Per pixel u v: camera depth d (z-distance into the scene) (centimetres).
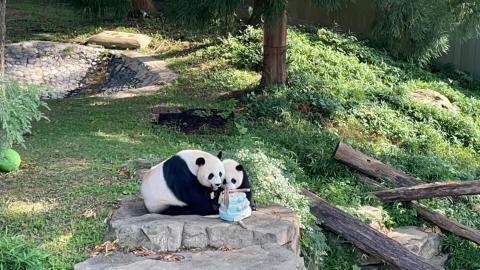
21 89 533
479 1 934
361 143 950
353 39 1375
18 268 472
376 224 732
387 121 1035
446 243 753
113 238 518
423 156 938
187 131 896
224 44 1292
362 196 786
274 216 551
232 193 530
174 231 508
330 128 986
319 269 629
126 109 990
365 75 1223
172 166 537
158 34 1395
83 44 1370
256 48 1237
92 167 690
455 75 1400
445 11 919
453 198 831
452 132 1081
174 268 468
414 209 773
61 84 1255
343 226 678
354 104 1060
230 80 1134
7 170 673
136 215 550
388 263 675
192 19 840
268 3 838
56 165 699
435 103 1170
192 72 1181
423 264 652
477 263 730
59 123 905
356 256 688
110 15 1504
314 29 1458
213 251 505
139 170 673
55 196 612
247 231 516
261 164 637
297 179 780
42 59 1315
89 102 1048
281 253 495
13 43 1355
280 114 966
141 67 1227
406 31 889
